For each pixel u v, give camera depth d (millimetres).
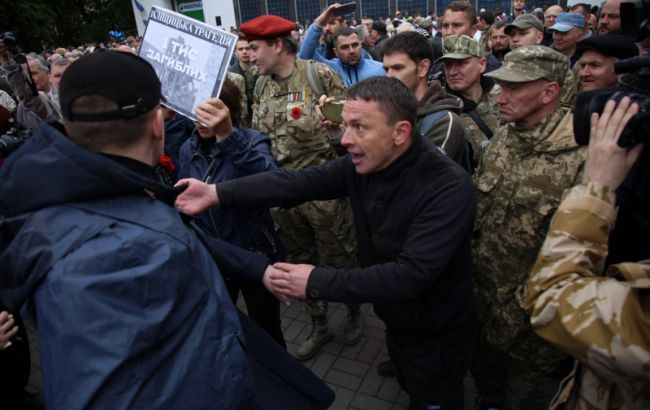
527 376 1985
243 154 2037
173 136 2709
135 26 22234
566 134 1766
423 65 2381
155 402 873
